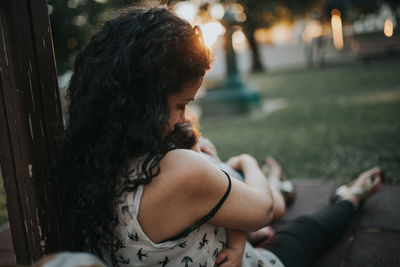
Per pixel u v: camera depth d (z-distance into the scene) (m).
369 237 1.67
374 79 8.35
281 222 1.93
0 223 2.34
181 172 0.83
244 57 22.52
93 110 0.81
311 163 2.89
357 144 3.21
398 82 7.42
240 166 1.46
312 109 5.57
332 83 8.84
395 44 11.20
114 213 0.87
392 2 13.34
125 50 0.79
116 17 0.87
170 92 0.82
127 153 0.81
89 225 0.90
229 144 3.92
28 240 1.04
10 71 0.93
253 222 0.97
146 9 0.87
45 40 1.00
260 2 8.24
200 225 0.90
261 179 1.17
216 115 6.63
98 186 0.83
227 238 1.04
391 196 2.09
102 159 0.81
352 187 1.88
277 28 22.72
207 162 0.88
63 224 1.08
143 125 0.79
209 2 7.71
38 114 0.99
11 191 1.03
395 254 1.50
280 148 3.47
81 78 0.83
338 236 1.59
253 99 6.70
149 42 0.79
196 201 0.86
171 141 0.93
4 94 0.95
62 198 1.06
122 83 0.79
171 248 0.89
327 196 2.21
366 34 11.92
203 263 0.95
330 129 4.02
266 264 1.15
